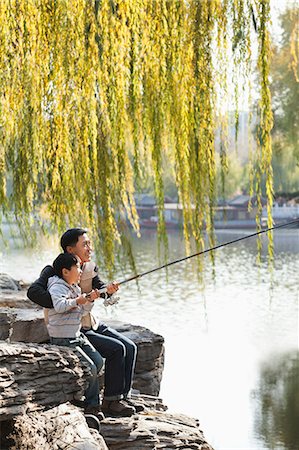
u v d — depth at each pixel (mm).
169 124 9758
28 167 10031
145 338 9844
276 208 65500
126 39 9594
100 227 10266
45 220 10500
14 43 9438
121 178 10102
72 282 7715
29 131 9758
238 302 30781
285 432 15508
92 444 6637
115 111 9664
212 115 9734
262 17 9594
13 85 9508
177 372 20391
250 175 9797
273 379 19531
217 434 15562
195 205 9945
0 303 11047
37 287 7621
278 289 34281
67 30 9492
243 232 72688
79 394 7277
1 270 27062
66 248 8055
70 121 9695
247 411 17031
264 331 25109
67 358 7172
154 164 9883
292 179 37812
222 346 23125
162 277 38031
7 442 6477
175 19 9633
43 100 9578
